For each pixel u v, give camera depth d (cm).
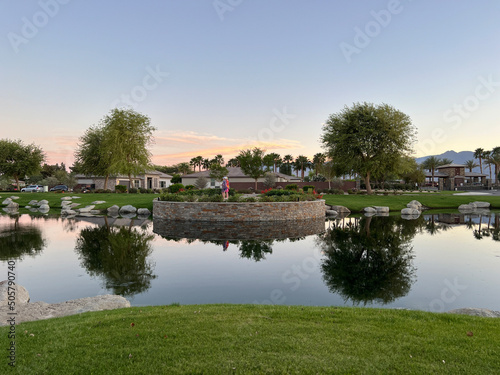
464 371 390
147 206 3344
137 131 4662
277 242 1645
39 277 1041
